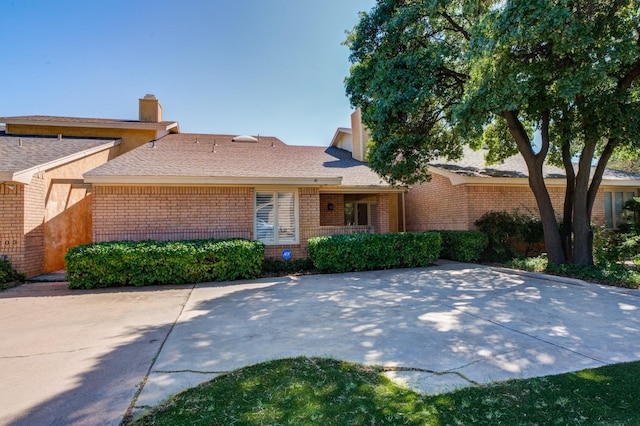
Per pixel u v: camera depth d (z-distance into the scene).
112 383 3.20
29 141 12.52
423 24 9.48
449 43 9.89
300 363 3.56
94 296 7.32
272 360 3.65
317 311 5.78
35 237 9.77
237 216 10.84
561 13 6.19
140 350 4.07
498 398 2.81
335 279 9.02
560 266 8.90
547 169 14.83
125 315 5.73
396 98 8.83
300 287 7.98
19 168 8.95
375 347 4.04
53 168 10.48
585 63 7.09
